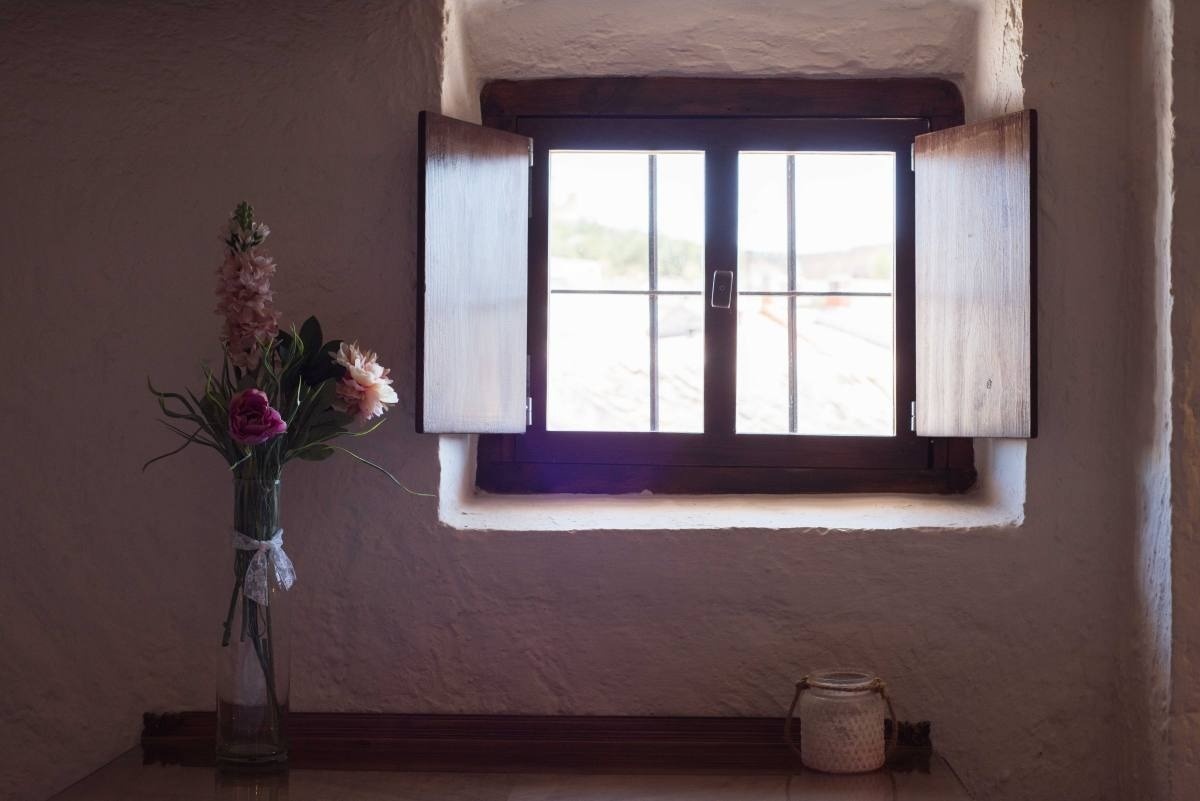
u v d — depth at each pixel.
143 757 2.01
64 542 2.14
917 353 2.31
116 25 2.16
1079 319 2.13
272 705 1.90
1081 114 2.13
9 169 2.14
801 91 2.41
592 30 2.32
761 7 2.29
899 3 2.28
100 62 2.16
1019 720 2.12
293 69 2.16
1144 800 2.03
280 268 2.15
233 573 1.95
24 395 2.14
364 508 2.13
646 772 1.95
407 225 2.15
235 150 2.16
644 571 2.13
